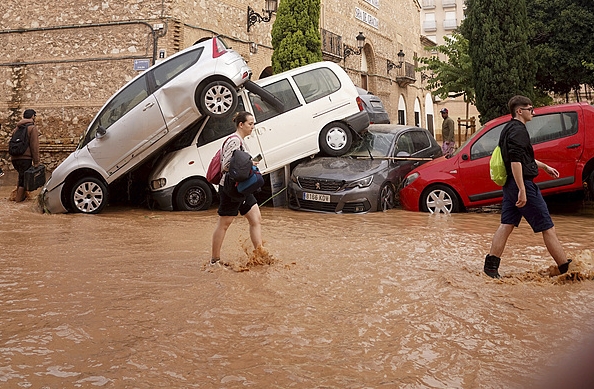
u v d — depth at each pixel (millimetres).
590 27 16953
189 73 10430
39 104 16031
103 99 15547
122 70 15422
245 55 18609
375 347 3535
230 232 8078
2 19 16375
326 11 25172
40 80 16047
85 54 15727
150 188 10820
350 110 11281
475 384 2963
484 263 5766
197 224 9000
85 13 15750
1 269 5723
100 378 3074
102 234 8016
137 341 3643
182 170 10711
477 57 13742
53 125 15906
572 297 4547
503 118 9781
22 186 12062
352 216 9656
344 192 9977
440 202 9953
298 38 16141
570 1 17391
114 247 6957
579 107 9141
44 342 3627
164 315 4180
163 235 7875
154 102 10445
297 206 10508
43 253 6582
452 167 9852
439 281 5090
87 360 3332
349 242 7121
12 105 16188
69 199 10789
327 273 5445
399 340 3645
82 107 15695
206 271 5547
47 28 15992
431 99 41500
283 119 11039
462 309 4270
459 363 3250
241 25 18469
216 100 10398
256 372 3154
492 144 9703
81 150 10727
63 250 6770
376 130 11602
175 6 15359
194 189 10789
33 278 5332
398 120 34000
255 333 3797
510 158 5133
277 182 11211
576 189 9094
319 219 9328
